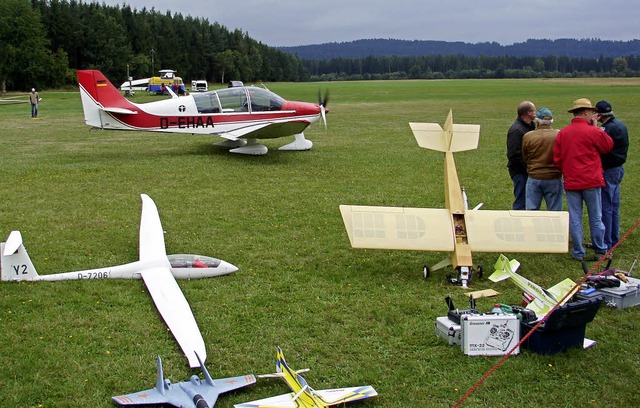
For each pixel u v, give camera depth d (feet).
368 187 41.09
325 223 31.91
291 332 18.86
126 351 17.47
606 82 315.58
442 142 26.91
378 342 18.19
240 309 20.58
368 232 23.15
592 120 26.27
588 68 602.85
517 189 28.91
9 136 70.85
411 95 180.45
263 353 17.44
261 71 424.46
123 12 326.44
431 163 50.62
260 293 22.09
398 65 634.43
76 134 73.00
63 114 107.55
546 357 16.94
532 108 28.17
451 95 177.68
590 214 25.39
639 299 20.65
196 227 31.09
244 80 388.78
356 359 17.15
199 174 45.24
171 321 18.83
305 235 29.73
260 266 25.14
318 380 16.01
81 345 17.74
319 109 57.11
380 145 62.13
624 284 20.84
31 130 78.13
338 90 230.48
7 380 15.67
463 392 15.31
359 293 22.15
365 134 72.38
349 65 640.58
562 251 22.77
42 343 17.83
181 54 347.15
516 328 17.10
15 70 248.32
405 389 15.49
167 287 21.49
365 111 112.16
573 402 14.83
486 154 55.83
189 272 23.36
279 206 35.58
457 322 18.07
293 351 17.62
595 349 17.46
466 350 17.11
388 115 101.91
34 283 22.52
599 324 19.10
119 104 52.44
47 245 27.81
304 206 35.60
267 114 54.95
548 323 16.55
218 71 371.97
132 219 32.50
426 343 18.04
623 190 39.27
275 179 43.65
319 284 23.06
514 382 15.71
